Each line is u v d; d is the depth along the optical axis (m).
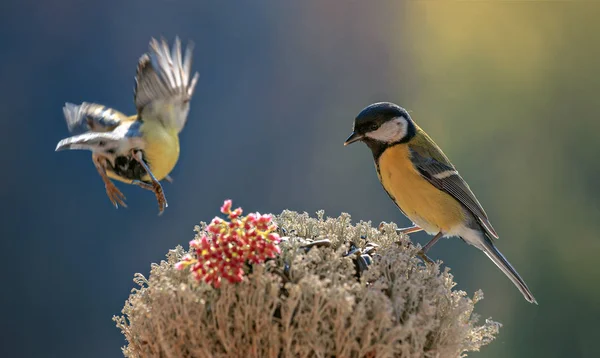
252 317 2.83
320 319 2.80
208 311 2.91
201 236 3.30
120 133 3.62
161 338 2.90
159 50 3.82
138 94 3.78
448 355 3.08
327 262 3.05
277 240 2.95
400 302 2.94
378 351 2.82
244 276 2.88
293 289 2.79
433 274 3.18
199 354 2.87
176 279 3.06
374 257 3.22
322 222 3.48
